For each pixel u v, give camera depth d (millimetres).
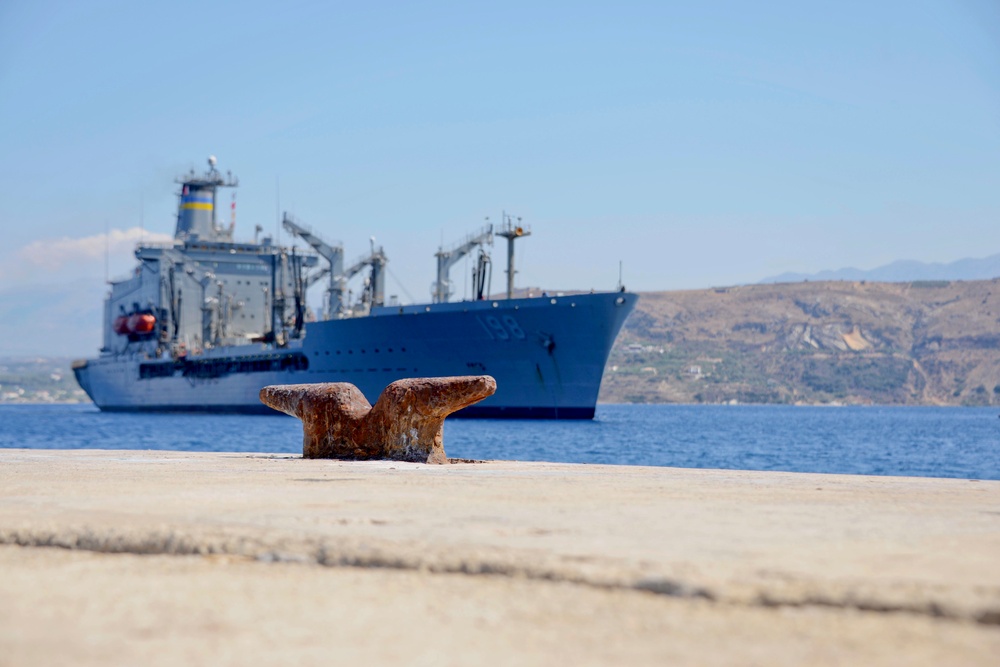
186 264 154625
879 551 9125
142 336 171000
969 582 7645
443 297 133250
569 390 106812
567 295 102750
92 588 8164
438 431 23828
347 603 7578
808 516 11859
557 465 22891
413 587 8078
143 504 13055
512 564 8562
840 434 135875
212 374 147375
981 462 77188
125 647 6457
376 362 115688
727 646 6387
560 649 6367
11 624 7031
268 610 7395
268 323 153875
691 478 18250
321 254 143750
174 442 86188
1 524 11000
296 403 25172
